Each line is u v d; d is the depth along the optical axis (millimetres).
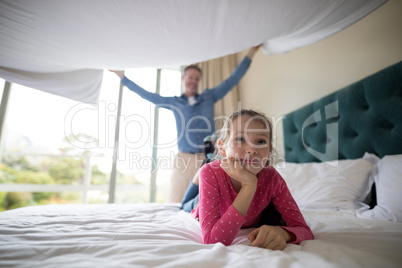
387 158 1201
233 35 1133
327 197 1239
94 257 408
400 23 1367
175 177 1999
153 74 3135
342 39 1735
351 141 1543
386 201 985
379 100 1370
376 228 675
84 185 3000
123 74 1781
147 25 959
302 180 1489
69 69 1323
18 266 356
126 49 1141
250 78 2922
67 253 435
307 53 2061
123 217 932
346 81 1690
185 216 976
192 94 2271
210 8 901
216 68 3107
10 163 4207
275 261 384
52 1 768
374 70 1499
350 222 791
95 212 1021
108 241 532
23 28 908
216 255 414
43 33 950
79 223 788
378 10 1489
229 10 927
